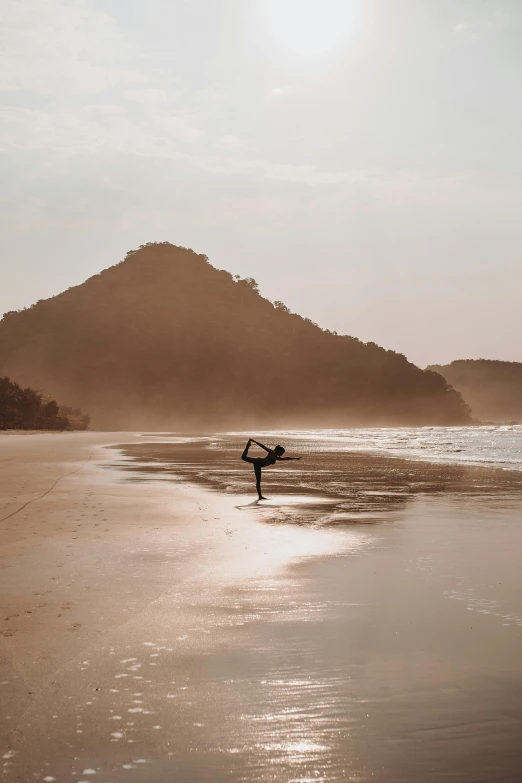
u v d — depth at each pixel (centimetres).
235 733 478
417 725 491
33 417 12619
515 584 915
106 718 498
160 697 535
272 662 614
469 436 13062
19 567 995
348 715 506
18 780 415
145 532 1317
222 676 580
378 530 1389
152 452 5159
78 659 616
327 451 5806
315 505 1823
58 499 1858
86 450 5241
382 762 441
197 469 3231
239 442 8212
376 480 2673
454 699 535
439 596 851
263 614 768
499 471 3195
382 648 653
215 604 807
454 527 1437
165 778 420
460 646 659
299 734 476
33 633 689
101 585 892
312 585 905
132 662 611
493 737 472
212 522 1471
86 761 438
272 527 1416
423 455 5016
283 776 424
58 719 496
